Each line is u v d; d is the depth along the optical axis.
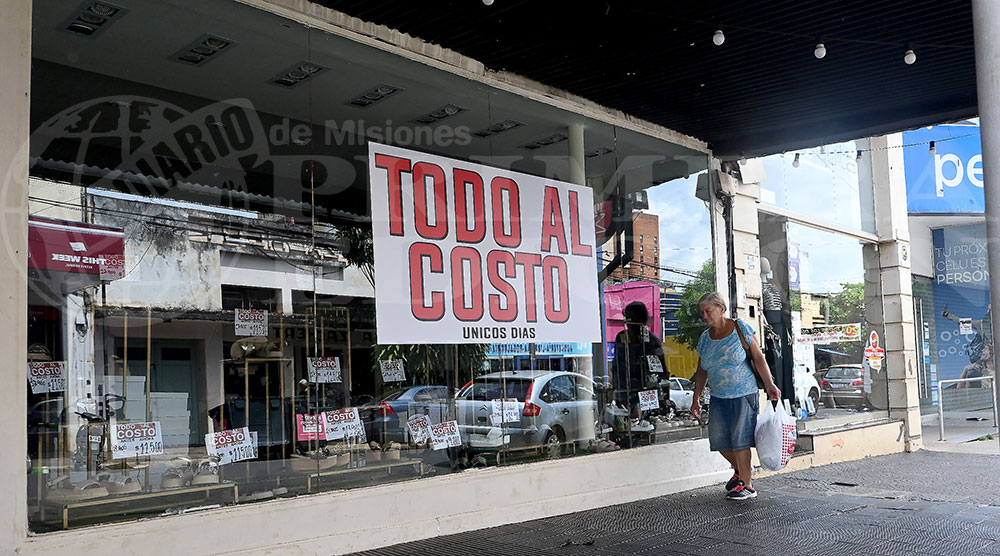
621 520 6.23
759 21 5.93
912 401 11.41
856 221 11.55
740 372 6.99
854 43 6.40
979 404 16.38
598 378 7.45
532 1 5.49
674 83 7.23
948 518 6.04
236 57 5.42
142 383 4.73
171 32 5.02
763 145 8.84
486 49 6.43
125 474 4.51
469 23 5.91
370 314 5.89
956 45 6.47
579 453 7.10
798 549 5.11
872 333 11.55
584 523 6.15
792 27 6.05
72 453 4.28
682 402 8.26
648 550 5.18
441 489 5.85
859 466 9.30
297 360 5.48
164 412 4.80
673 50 6.46
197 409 4.95
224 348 5.14
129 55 4.96
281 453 5.24
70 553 4.08
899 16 5.90
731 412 7.00
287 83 5.69
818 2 5.64
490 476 6.20
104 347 4.57
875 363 11.38
